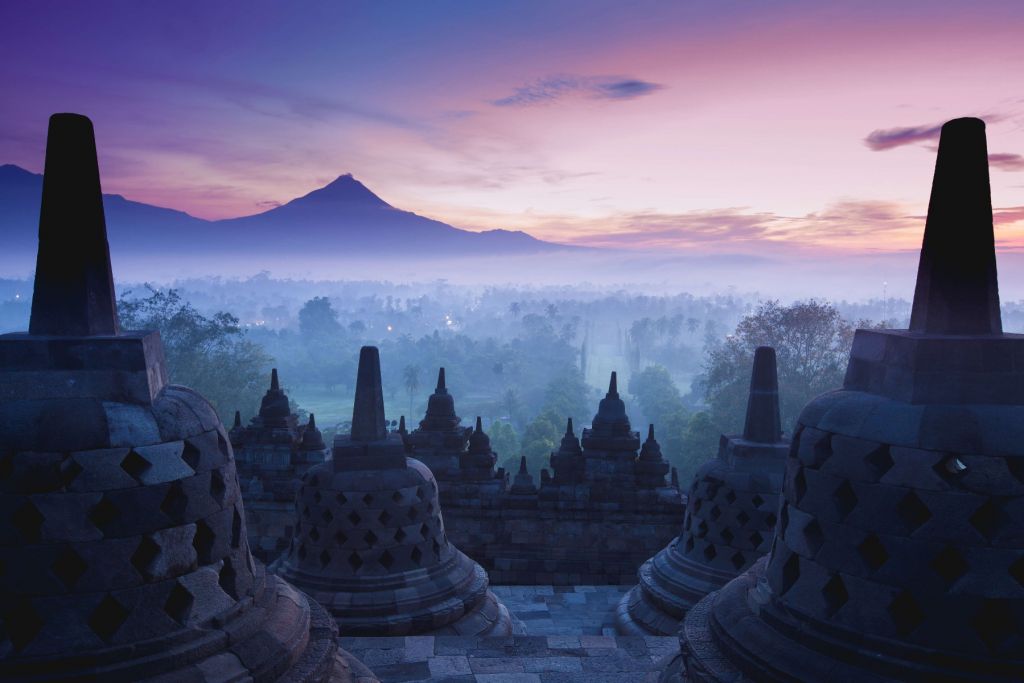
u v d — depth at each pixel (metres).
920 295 6.12
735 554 12.43
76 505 5.12
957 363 5.61
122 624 5.20
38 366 5.36
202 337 68.25
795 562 6.38
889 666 5.43
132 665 5.12
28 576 5.02
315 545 12.07
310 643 6.47
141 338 5.65
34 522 5.11
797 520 6.32
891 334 6.06
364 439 12.42
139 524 5.30
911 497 5.56
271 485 18.22
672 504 17.77
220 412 65.88
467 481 18.20
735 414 56.97
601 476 18.06
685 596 12.47
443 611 11.70
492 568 17.88
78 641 5.06
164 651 5.29
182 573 5.54
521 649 10.19
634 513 17.88
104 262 5.93
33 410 5.23
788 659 5.91
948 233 5.88
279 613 6.36
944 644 5.32
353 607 11.41
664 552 13.89
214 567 5.80
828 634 5.82
